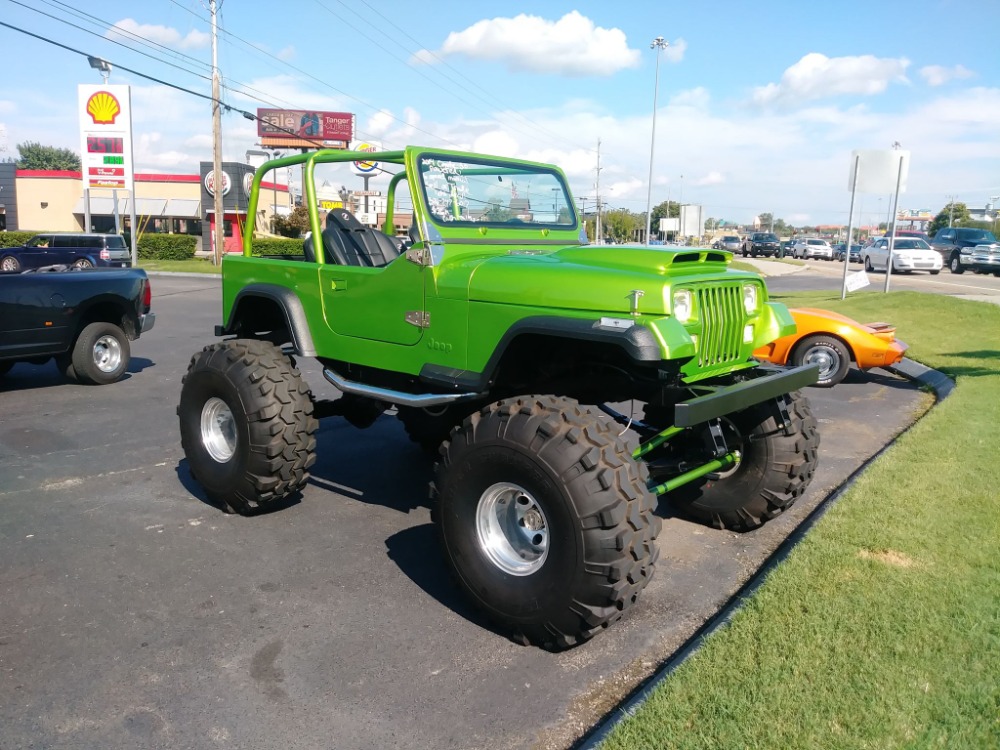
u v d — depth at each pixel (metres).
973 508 4.41
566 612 3.09
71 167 96.56
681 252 3.49
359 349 4.32
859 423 7.43
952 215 73.50
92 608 3.61
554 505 3.06
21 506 4.93
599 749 2.47
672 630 3.48
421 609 3.65
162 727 2.75
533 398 3.33
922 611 3.23
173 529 4.58
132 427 6.98
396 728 2.76
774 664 2.88
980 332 12.14
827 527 4.14
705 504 4.64
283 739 2.69
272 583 3.90
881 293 17.00
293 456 4.51
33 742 2.65
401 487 5.42
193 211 47.28
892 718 2.56
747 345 4.02
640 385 3.85
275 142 49.50
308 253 4.84
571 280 3.42
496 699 2.94
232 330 5.23
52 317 8.34
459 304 3.78
